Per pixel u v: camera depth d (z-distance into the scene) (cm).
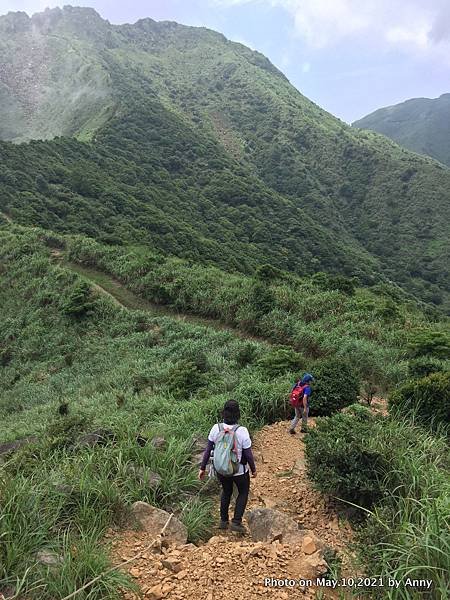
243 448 465
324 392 970
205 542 458
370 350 1472
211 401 936
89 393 1636
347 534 475
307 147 10738
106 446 634
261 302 2066
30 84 13675
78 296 2539
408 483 467
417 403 748
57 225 4003
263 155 10419
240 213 6188
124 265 2958
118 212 4841
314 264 5266
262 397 961
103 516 444
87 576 342
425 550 328
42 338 2447
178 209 5694
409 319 1950
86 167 5941
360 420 633
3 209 4156
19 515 394
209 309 2273
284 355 1299
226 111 12681
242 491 471
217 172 7594
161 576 365
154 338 2109
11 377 2212
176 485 536
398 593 319
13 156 5225
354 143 10338
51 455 621
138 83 13138
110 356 2038
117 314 2433
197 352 1723
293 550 407
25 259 3195
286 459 723
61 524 421
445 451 618
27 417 1516
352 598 350
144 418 900
